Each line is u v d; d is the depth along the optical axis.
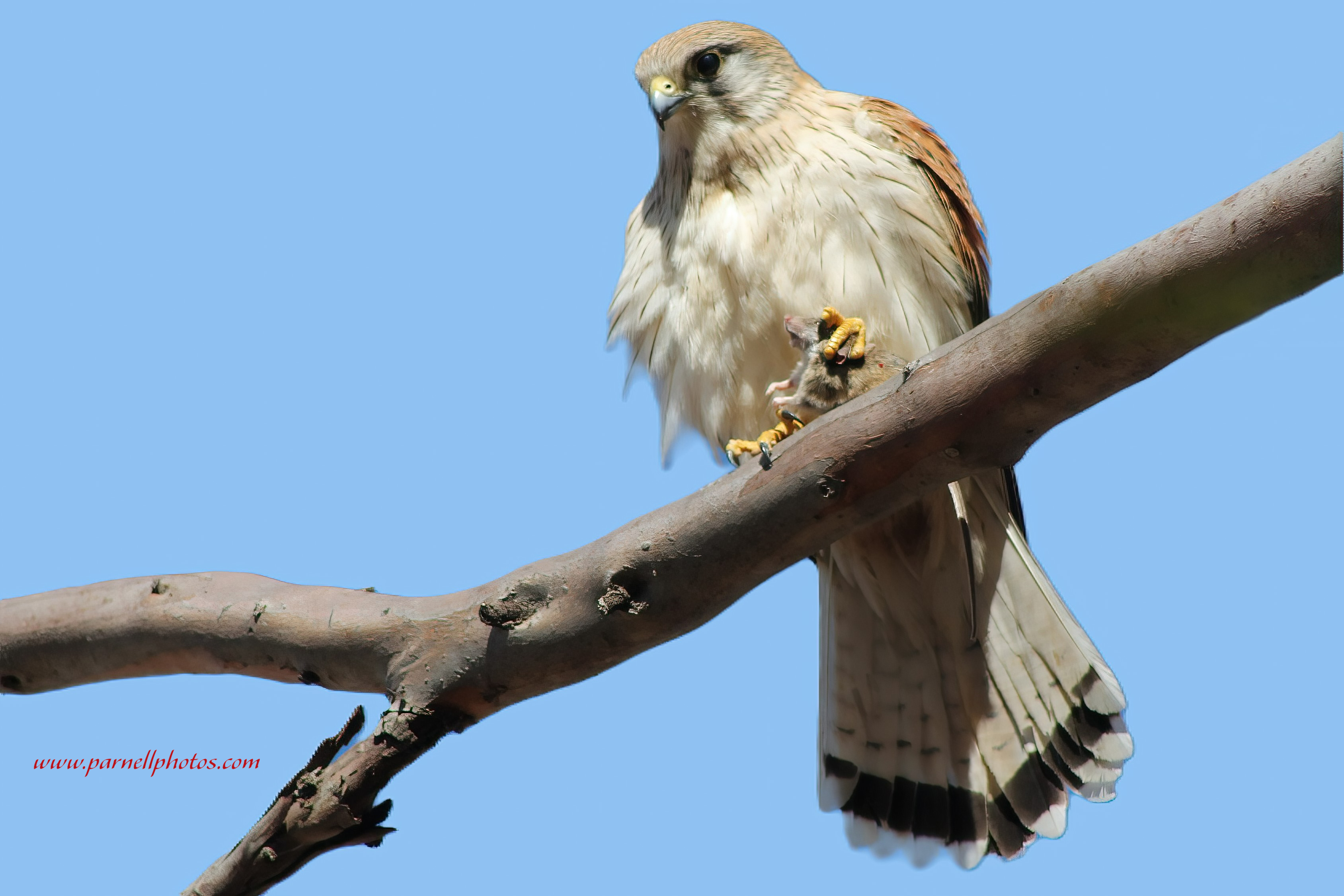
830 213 9.52
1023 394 6.48
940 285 9.73
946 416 6.62
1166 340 6.10
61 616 8.30
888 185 9.59
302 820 7.16
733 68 9.94
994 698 9.80
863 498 6.95
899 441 6.75
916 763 9.94
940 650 9.86
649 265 10.20
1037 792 9.65
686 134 9.98
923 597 9.77
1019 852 9.58
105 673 8.38
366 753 7.32
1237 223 5.75
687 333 9.95
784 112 9.92
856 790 9.99
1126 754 9.52
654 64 10.05
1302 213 5.59
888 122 9.94
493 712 7.59
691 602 7.24
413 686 7.45
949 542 9.59
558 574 7.36
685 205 10.05
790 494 6.95
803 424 8.84
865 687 10.04
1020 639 9.73
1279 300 5.84
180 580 8.24
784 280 9.55
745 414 10.02
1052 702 9.70
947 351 6.66
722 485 7.17
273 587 8.09
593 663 7.38
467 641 7.43
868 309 9.43
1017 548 9.66
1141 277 6.00
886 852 9.76
